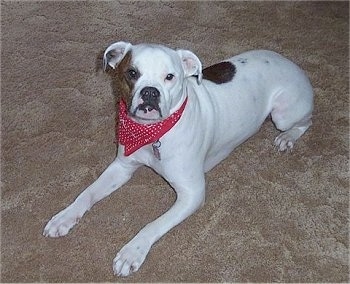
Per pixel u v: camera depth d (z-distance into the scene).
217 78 1.78
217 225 1.76
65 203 1.80
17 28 2.41
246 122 1.83
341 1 2.68
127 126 1.66
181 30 2.45
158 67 1.51
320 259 1.69
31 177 1.86
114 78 2.20
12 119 2.04
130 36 2.41
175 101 1.57
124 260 1.60
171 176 1.69
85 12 2.52
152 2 2.59
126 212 1.79
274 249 1.71
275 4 2.63
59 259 1.65
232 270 1.65
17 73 2.21
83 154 1.94
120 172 1.81
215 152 1.83
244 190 1.86
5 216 1.75
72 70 2.23
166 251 1.69
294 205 1.83
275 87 1.89
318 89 2.24
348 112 2.15
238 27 2.49
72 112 2.07
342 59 2.38
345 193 1.88
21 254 1.66
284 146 1.98
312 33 2.50
